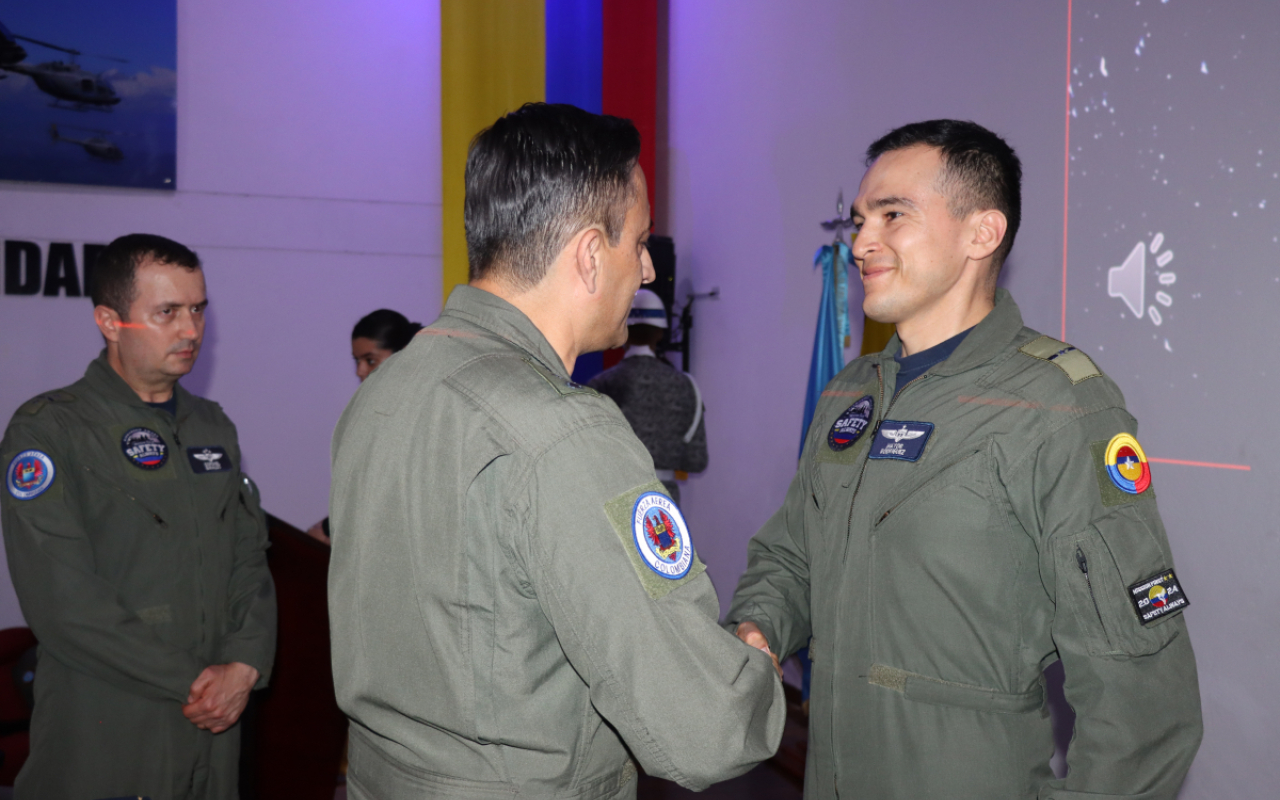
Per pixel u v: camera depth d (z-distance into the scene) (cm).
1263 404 189
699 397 355
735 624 127
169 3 412
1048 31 247
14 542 150
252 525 191
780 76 386
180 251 167
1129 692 96
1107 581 98
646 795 284
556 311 87
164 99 413
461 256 433
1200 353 203
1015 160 120
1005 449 105
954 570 107
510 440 75
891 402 122
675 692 71
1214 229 199
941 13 291
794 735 327
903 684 109
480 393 79
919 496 110
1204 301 202
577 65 452
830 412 134
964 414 111
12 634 296
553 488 73
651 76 449
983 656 106
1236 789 196
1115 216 226
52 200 399
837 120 346
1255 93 190
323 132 442
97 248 405
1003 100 265
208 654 170
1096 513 100
